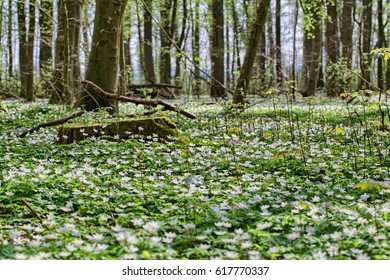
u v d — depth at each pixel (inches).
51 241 191.9
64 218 226.2
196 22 1444.4
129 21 1423.5
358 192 270.1
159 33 1424.7
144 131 452.4
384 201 248.5
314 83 1074.1
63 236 197.5
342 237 185.6
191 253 178.7
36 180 275.4
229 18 1622.8
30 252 176.9
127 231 197.6
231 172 333.4
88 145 413.4
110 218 228.5
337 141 446.3
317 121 568.7
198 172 333.4
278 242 187.8
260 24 676.7
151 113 543.5
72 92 735.1
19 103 850.1
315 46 1176.2
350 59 1056.2
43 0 1003.3
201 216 221.3
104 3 610.5
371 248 173.9
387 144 419.5
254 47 684.1
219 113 661.9
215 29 1283.2
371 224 197.5
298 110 682.8
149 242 179.8
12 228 213.2
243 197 256.7
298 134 487.8
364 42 1251.8
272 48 1475.1
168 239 182.7
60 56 834.8
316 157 367.2
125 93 827.4
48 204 250.8
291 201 247.4
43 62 1216.8
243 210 227.8
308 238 184.5
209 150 401.1
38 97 1306.6
